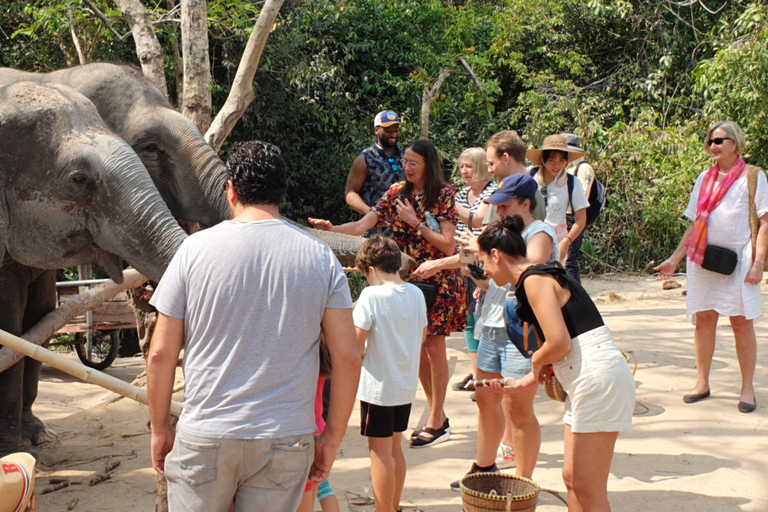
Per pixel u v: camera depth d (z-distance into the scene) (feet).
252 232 8.06
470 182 18.89
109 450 16.94
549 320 10.47
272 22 19.84
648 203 42.83
